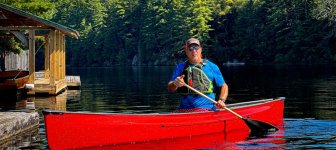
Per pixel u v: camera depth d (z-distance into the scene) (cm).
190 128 830
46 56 2148
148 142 789
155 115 799
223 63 7394
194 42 821
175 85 804
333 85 2139
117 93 1931
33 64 1798
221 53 7431
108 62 9225
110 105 1452
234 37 7412
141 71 4928
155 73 4212
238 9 7538
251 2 7269
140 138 787
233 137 823
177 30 7838
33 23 1777
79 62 9612
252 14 7156
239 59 7325
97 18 9350
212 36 7819
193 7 7719
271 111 974
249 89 2034
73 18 9962
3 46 2472
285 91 1881
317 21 6069
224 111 873
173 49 7850
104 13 9425
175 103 1499
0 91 1809
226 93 835
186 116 824
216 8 7862
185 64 845
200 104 838
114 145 766
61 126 721
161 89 2141
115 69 6162
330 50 5981
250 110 923
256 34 7075
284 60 6444
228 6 7806
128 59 8888
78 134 736
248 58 7175
